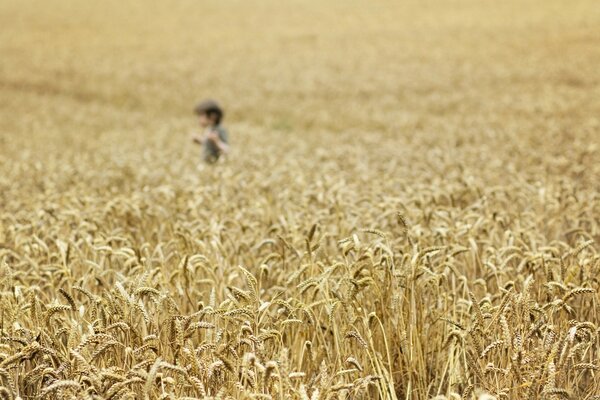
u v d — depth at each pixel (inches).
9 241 248.7
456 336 158.4
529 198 293.1
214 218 249.0
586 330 155.9
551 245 228.4
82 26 2268.7
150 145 717.9
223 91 1291.8
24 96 1277.1
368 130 860.0
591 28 1759.4
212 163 508.1
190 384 135.7
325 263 196.2
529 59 1413.6
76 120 995.9
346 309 162.2
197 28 2219.5
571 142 570.3
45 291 207.5
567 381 156.1
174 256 218.7
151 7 2694.4
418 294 178.1
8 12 2534.5
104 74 1514.5
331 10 2501.2
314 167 459.2
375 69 1448.1
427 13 2289.6
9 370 144.6
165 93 1289.4
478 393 122.6
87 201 296.7
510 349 139.9
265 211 281.3
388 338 175.0
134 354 143.5
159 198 326.6
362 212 256.4
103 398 120.1
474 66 1387.8
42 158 577.9
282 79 1396.4
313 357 172.1
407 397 162.2
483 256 205.2
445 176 388.5
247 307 150.9
